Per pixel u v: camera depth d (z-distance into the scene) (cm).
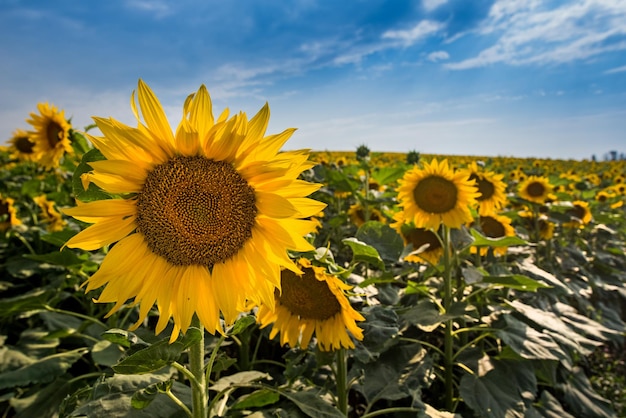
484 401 70
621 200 275
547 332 81
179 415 45
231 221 41
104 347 66
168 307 40
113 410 42
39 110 114
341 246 144
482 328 80
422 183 94
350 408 87
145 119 38
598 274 162
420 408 63
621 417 97
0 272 119
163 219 40
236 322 44
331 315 61
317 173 172
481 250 113
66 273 98
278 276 41
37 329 85
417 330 90
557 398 96
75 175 40
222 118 39
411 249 80
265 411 52
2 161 282
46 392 68
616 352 131
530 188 158
